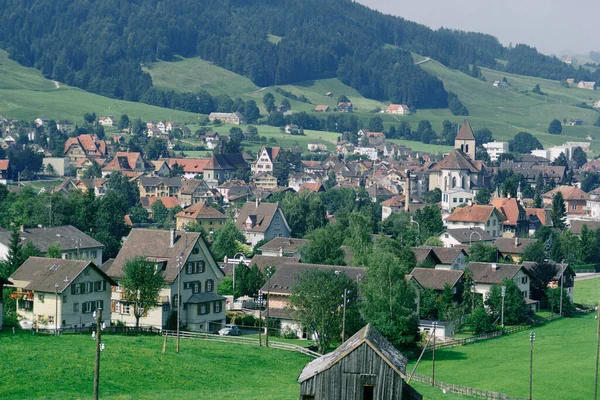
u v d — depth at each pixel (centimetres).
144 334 19062
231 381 15225
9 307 19412
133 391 14025
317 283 18850
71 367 14650
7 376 13988
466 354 19988
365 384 10938
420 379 16850
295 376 16012
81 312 19325
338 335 18762
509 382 17212
